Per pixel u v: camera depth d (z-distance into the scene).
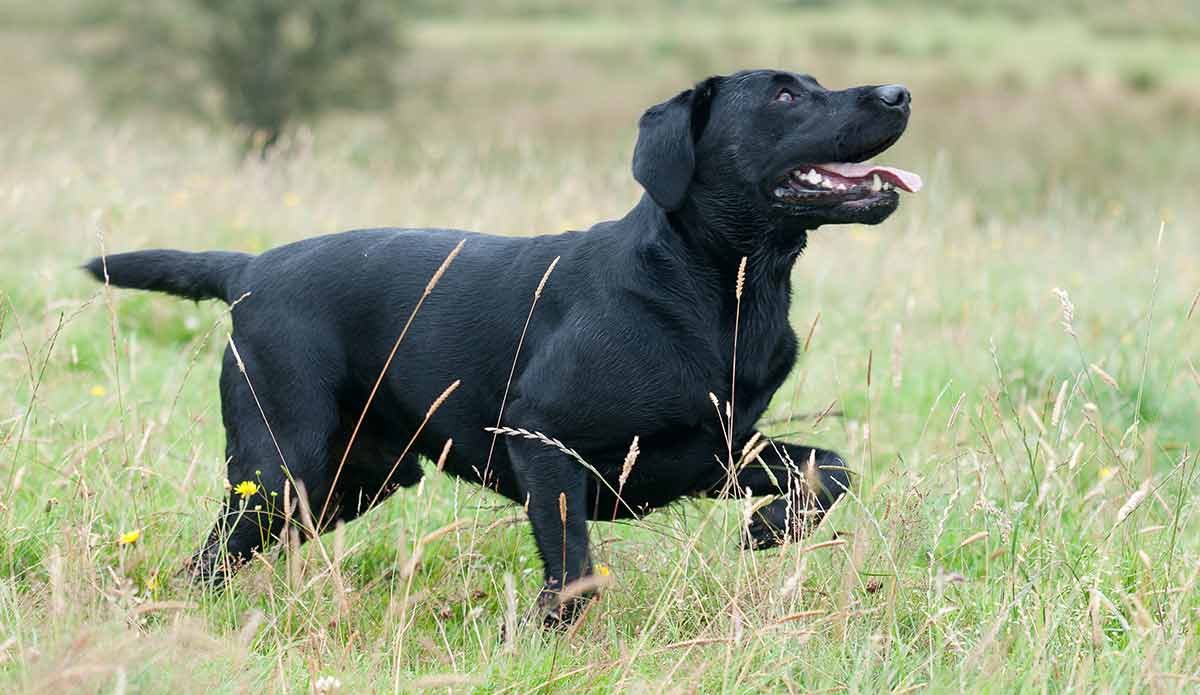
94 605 4.80
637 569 5.99
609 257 5.74
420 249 6.22
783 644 4.90
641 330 5.58
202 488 6.93
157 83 33.47
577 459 5.47
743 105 5.77
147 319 10.30
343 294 6.17
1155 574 5.64
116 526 6.23
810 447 6.06
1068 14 61.06
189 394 8.67
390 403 6.21
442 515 6.83
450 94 39.09
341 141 21.84
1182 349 9.78
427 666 5.15
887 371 9.46
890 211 5.74
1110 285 13.04
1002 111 36.38
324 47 33.94
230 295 6.46
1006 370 9.58
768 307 5.86
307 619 5.16
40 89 39.78
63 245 11.41
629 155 27.05
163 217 12.12
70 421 7.56
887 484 6.54
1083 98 38.41
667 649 4.85
